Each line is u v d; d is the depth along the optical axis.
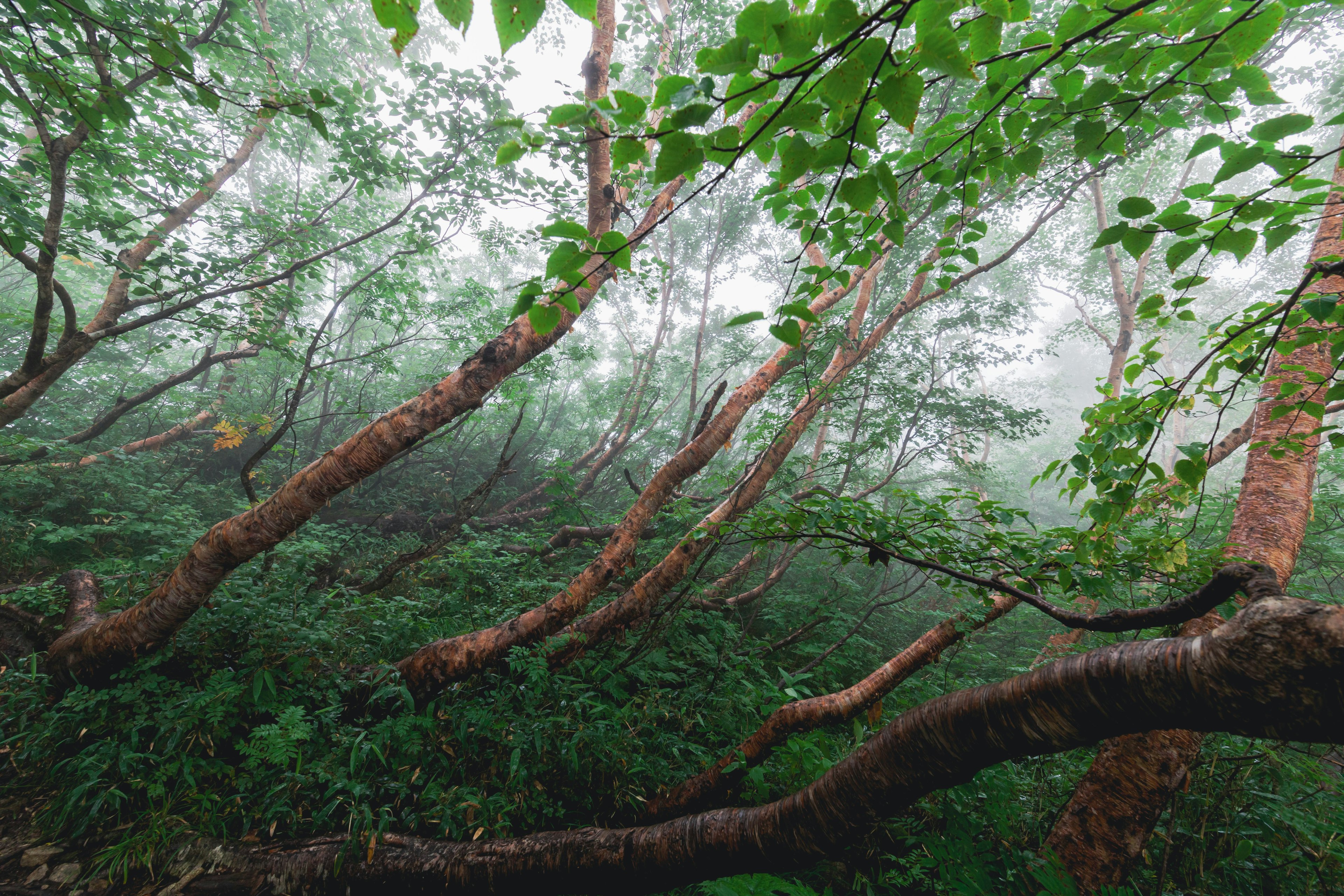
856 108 1.04
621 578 6.79
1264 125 1.22
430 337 10.18
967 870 2.77
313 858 2.80
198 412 9.70
